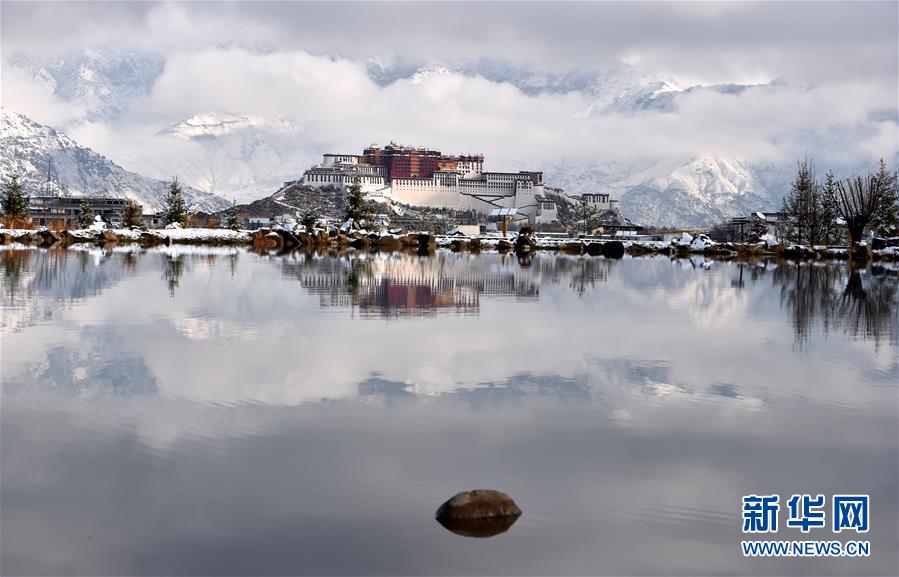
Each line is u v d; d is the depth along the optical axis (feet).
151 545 43.86
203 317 124.88
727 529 47.50
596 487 52.90
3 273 199.62
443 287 187.73
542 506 49.78
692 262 366.02
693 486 53.42
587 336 112.16
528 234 517.96
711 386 80.59
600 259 386.11
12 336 103.60
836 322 131.85
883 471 56.70
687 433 64.28
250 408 68.90
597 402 73.51
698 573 42.68
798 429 65.92
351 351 96.32
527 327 120.37
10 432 60.80
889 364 93.25
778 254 468.75
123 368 83.87
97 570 41.34
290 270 238.07
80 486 50.98
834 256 447.01
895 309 152.87
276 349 96.84
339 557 43.06
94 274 204.03
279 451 57.98
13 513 47.24
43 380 77.82
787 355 98.73
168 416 65.87
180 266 246.68
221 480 52.39
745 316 139.54
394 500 50.01
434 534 45.80
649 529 47.11
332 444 59.77
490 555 43.62
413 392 75.82
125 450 57.36
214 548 43.73
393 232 601.21
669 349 102.06
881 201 528.22
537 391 77.25
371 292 170.30
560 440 62.03
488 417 67.82
